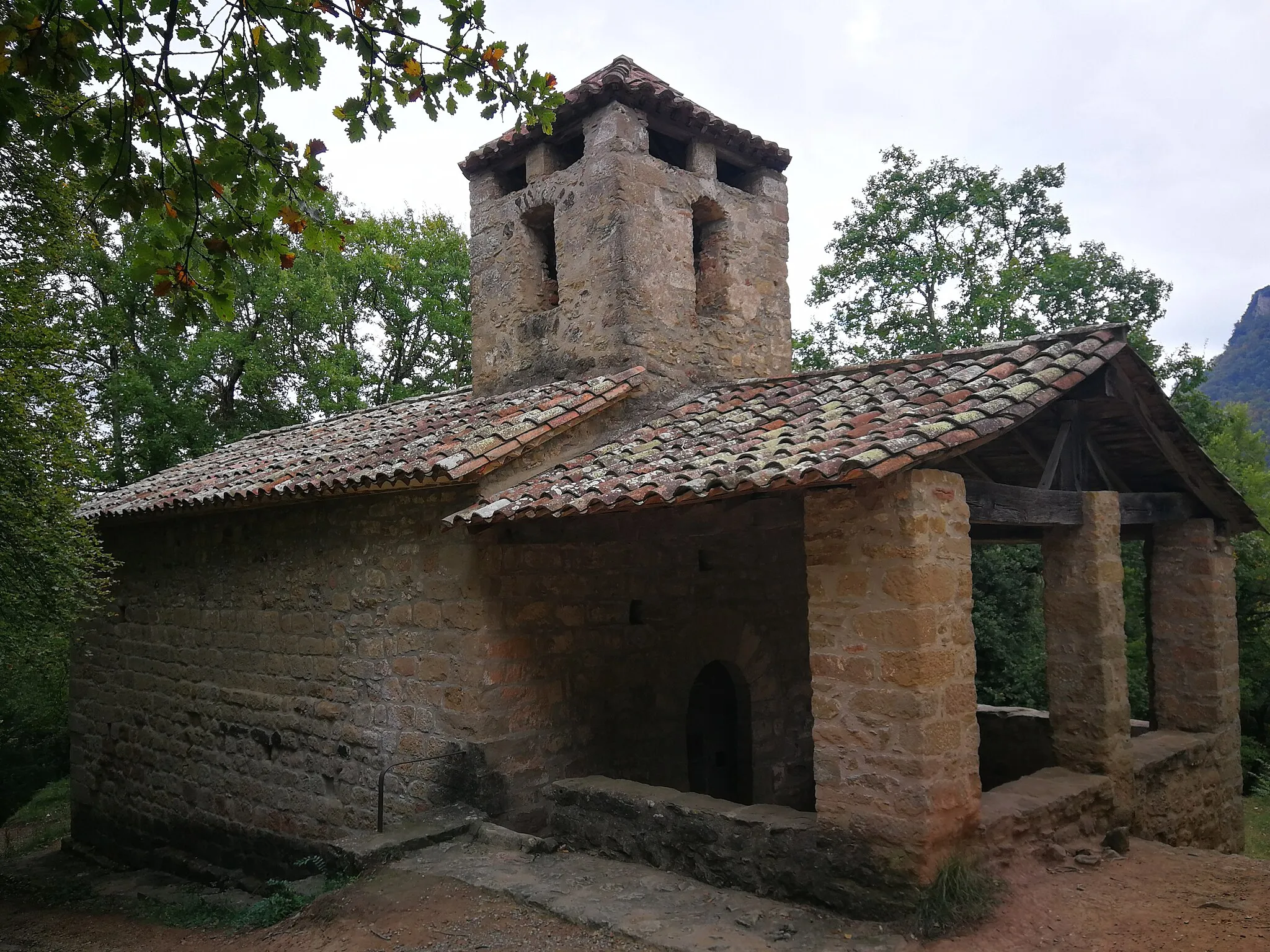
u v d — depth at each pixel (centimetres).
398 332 2186
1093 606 651
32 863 1069
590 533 720
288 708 827
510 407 772
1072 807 585
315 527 820
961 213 1870
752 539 885
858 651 507
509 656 686
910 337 1852
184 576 971
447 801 677
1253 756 1576
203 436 1831
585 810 620
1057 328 1739
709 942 457
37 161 812
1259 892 515
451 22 397
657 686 788
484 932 489
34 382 783
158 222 411
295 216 411
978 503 563
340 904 545
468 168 960
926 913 462
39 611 782
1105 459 789
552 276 949
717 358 877
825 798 511
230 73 390
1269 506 2117
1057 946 446
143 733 1005
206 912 746
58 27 342
